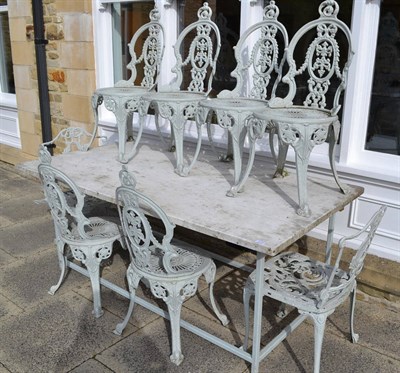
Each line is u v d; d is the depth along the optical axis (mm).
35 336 2400
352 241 2742
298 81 2924
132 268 2252
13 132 5305
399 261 2598
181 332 2439
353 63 2559
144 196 1909
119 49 3939
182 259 2271
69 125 4258
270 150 2803
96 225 2678
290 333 2311
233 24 3150
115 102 2703
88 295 2785
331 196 2258
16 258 3225
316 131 1934
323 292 1891
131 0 3596
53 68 4219
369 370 2174
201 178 2508
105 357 2254
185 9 3424
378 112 2639
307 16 2838
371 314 2588
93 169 2684
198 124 2402
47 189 2439
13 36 4648
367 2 2508
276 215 2016
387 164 2615
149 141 3541
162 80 3521
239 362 2227
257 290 1957
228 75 3260
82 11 3791
